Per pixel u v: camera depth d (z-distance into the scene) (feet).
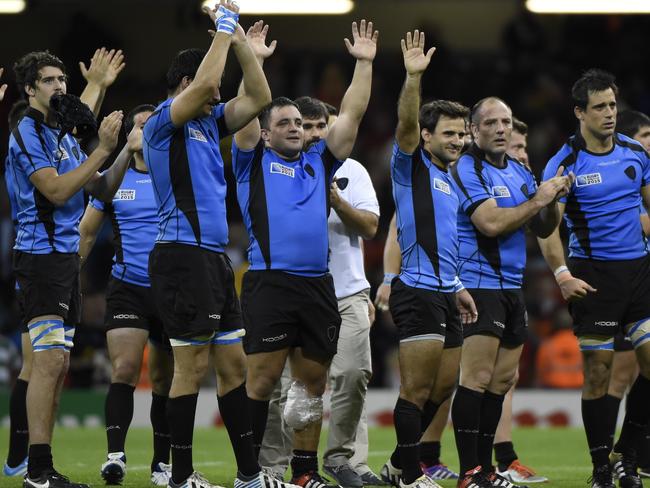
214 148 67.46
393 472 80.33
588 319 81.35
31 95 73.92
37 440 71.46
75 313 77.20
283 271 70.38
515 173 82.17
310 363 71.36
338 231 84.33
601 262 81.46
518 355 79.97
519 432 147.23
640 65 245.86
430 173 74.79
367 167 227.40
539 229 81.51
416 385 72.59
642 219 96.43
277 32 251.39
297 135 71.46
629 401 83.35
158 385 86.02
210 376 166.40
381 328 178.40
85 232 90.22
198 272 65.57
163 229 66.44
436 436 90.02
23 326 84.53
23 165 72.38
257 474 68.18
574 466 104.73
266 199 71.20
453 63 247.91
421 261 73.31
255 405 71.72
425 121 75.46
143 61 246.27
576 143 83.35
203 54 69.31
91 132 72.69
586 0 200.54
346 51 250.78
